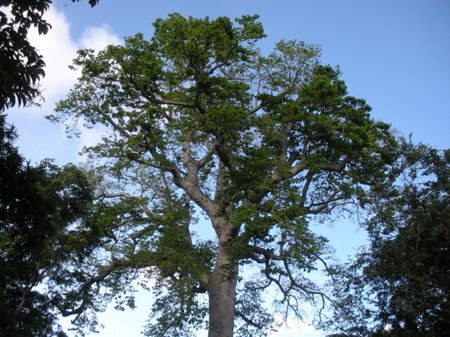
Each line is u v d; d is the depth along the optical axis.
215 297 23.03
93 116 26.20
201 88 23.28
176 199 26.75
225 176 23.41
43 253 17.44
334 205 25.20
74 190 17.55
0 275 16.86
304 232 20.97
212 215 24.78
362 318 24.38
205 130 22.59
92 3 10.89
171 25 22.97
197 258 24.66
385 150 24.61
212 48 23.64
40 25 11.25
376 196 24.78
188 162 26.66
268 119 23.70
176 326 26.19
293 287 24.75
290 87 26.80
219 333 22.34
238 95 23.61
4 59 11.17
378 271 23.86
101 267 25.41
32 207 14.51
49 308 23.98
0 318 16.80
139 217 25.86
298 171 24.52
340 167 24.72
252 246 22.02
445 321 22.12
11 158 13.91
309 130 24.36
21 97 11.31
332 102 23.56
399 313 23.30
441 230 23.12
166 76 23.86
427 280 22.70
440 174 25.17
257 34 23.66
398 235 24.47
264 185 22.08
